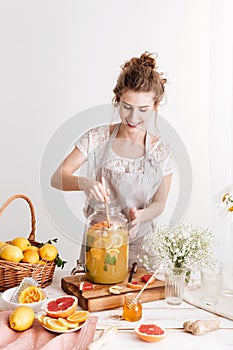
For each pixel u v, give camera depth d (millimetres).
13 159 3162
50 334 1417
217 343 1410
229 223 2605
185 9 3064
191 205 3158
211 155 2666
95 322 1486
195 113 3125
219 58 2629
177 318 1575
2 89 3105
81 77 3104
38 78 3104
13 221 3203
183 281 1681
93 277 1737
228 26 2604
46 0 3053
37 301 1603
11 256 1736
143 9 3062
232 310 1619
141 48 3084
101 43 3084
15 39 3076
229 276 1781
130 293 1677
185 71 3098
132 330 1484
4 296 1628
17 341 1367
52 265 1831
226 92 2621
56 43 3078
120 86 1812
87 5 3059
